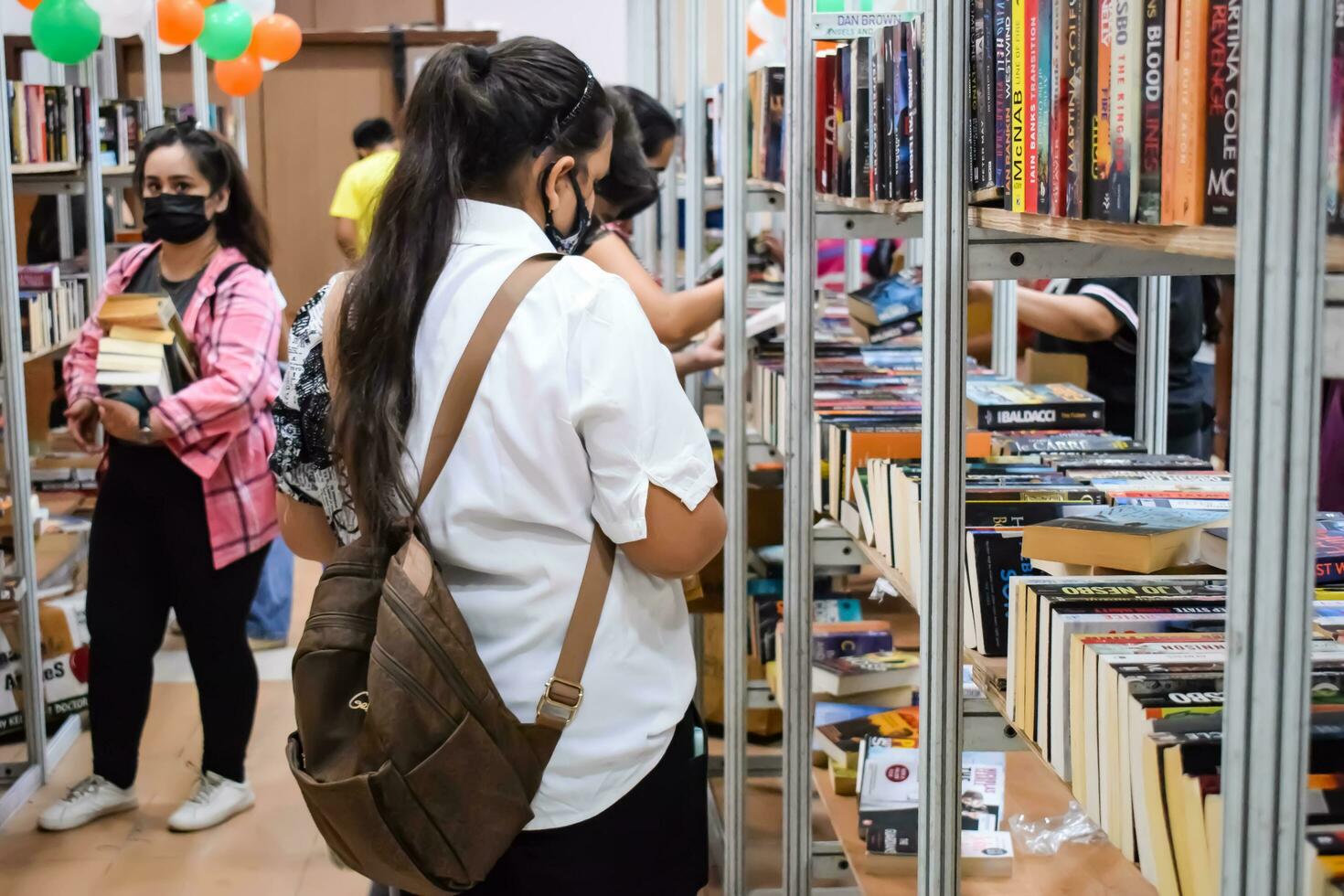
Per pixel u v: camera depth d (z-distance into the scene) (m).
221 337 3.14
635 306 1.51
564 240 1.66
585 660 1.52
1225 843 0.80
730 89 2.62
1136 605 1.30
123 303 3.04
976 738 1.60
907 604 3.25
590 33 8.41
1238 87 0.86
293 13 7.93
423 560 1.47
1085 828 2.11
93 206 4.47
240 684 3.41
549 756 1.53
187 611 3.32
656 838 1.63
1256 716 0.78
